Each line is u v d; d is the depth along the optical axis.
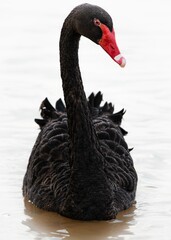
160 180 13.91
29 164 13.55
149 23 21.88
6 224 12.22
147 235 11.80
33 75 18.30
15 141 15.16
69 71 12.16
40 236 11.79
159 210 12.81
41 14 22.70
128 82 17.81
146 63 18.95
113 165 13.07
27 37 20.89
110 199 12.21
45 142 13.32
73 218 12.35
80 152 12.08
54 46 20.28
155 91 17.27
